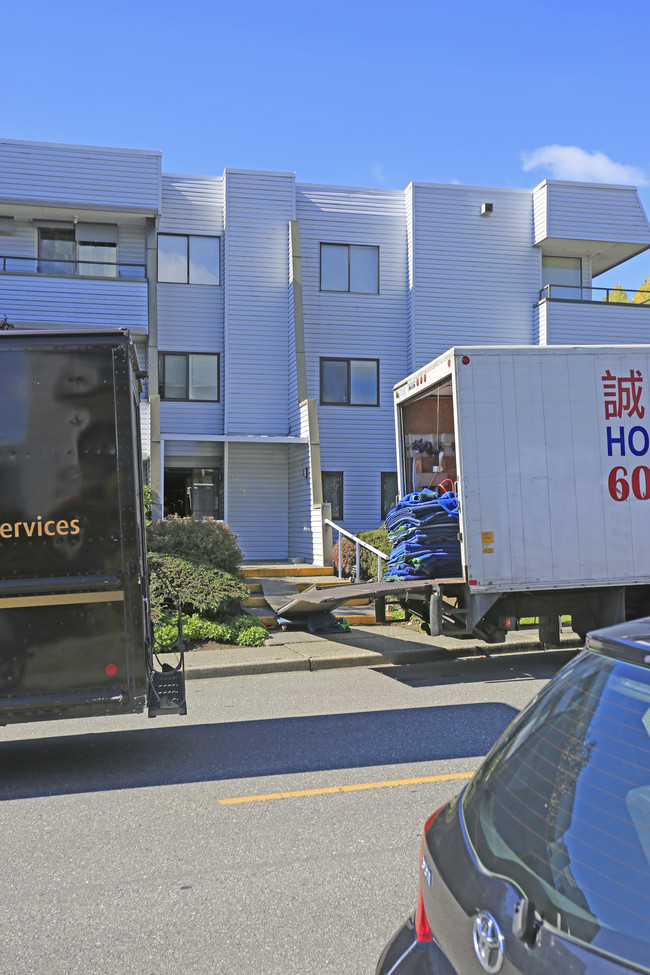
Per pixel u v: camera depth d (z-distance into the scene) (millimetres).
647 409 9477
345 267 21859
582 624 9703
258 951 3344
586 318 21656
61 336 5781
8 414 5691
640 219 22344
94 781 5711
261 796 5301
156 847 4480
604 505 9328
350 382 21734
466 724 7051
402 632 12062
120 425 5770
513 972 1470
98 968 3234
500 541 9117
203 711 7852
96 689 5684
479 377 9188
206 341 21000
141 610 5742
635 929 1426
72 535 5695
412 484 11500
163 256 20906
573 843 1648
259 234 21141
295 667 9961
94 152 19328
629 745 1744
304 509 19156
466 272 22000
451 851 1918
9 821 4934
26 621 5633
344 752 6277
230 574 12359
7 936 3506
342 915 3648
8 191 18812
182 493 20734
